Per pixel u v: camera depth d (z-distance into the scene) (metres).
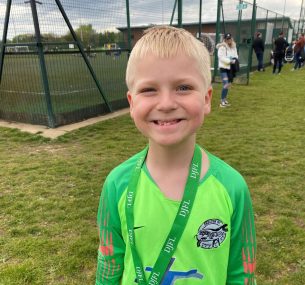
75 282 2.42
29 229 3.03
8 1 6.16
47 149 5.25
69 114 6.71
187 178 1.00
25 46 6.17
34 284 2.40
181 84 0.91
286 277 2.44
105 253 1.13
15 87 6.67
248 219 1.06
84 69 6.98
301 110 7.85
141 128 0.97
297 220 3.15
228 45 8.25
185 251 0.99
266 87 11.57
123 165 1.10
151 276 1.01
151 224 1.00
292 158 4.73
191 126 0.94
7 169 4.39
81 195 3.67
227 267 1.08
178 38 0.92
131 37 8.29
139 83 0.93
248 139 5.64
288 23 25.36
